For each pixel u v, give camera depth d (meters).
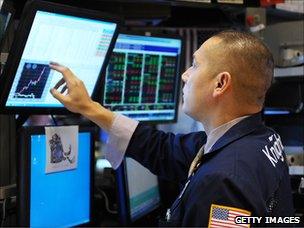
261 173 1.06
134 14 1.99
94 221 1.71
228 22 2.22
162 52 1.97
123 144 1.53
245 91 1.15
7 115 1.48
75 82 1.44
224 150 1.11
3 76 1.32
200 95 1.19
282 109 2.03
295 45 2.04
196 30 2.22
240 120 1.17
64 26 1.37
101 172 2.02
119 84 1.83
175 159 1.51
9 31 1.41
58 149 1.49
